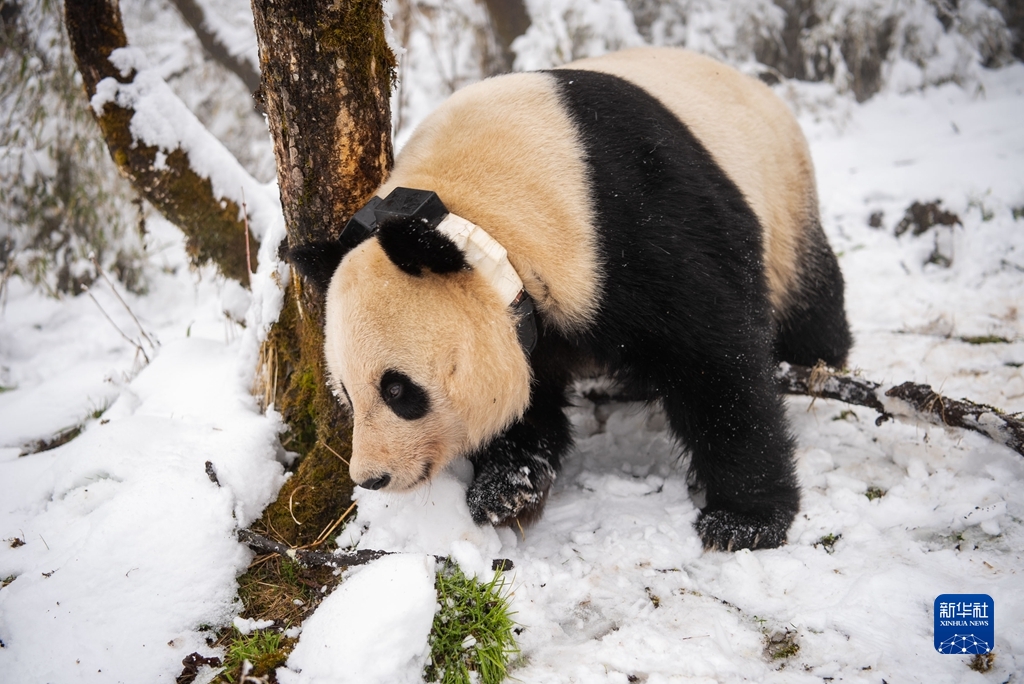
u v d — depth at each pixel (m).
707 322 2.94
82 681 2.47
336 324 2.75
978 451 3.41
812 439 3.80
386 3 3.11
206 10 8.27
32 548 2.92
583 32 8.20
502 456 3.18
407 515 3.05
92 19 4.13
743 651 2.59
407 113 8.20
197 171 4.39
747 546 3.13
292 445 3.46
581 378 3.56
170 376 3.85
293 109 2.91
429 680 2.58
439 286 2.67
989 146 6.74
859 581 2.81
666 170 2.98
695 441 3.17
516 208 2.81
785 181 3.99
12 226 6.18
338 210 3.14
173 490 2.94
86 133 6.02
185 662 2.57
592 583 2.94
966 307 5.06
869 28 8.85
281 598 2.85
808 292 4.12
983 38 8.89
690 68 3.77
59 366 5.00
